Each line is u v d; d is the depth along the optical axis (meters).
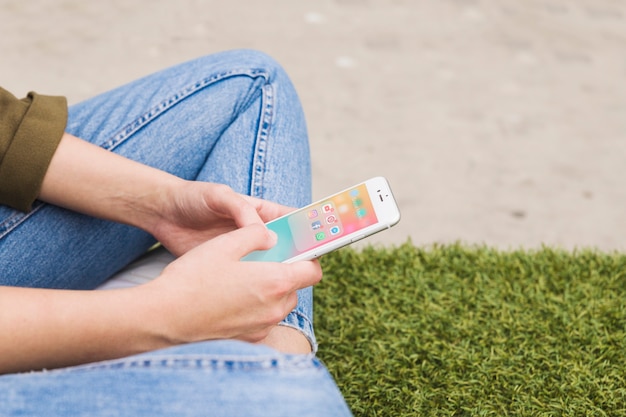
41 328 0.95
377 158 2.73
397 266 2.08
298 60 3.28
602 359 1.79
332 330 1.89
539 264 2.12
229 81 1.45
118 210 1.31
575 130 2.94
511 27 3.64
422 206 2.51
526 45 3.50
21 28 3.31
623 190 2.64
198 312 1.00
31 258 1.31
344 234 1.15
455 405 1.66
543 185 2.64
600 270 2.11
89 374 0.88
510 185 2.63
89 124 1.43
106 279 1.46
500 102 3.09
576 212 2.52
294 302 1.12
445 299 1.99
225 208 1.22
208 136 1.44
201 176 1.39
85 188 1.28
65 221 1.34
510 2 3.86
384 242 2.32
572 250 2.34
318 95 3.06
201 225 1.30
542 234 2.41
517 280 2.07
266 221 1.28
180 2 3.64
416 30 3.56
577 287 2.03
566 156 2.79
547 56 3.42
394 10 3.72
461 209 2.50
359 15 3.66
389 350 1.82
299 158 1.43
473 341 1.85
